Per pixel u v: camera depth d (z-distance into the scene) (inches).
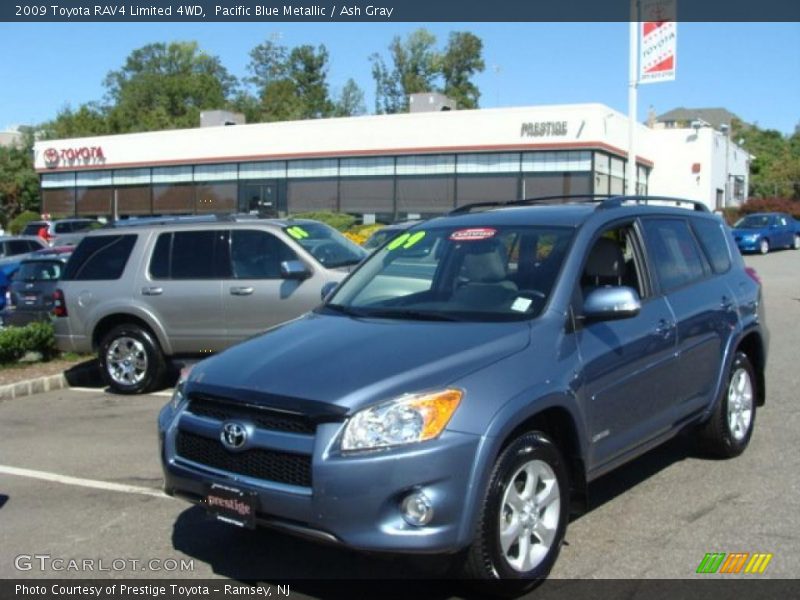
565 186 1301.7
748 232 1269.7
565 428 177.0
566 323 181.5
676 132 1620.3
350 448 148.9
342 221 1310.3
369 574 181.3
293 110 3149.6
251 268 368.5
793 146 3174.2
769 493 222.1
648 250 219.6
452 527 149.3
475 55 3154.5
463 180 1382.9
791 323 533.3
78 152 1765.5
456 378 157.5
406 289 205.5
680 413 219.6
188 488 168.9
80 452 285.0
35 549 201.0
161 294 374.9
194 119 2935.5
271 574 182.9
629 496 222.1
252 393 159.8
